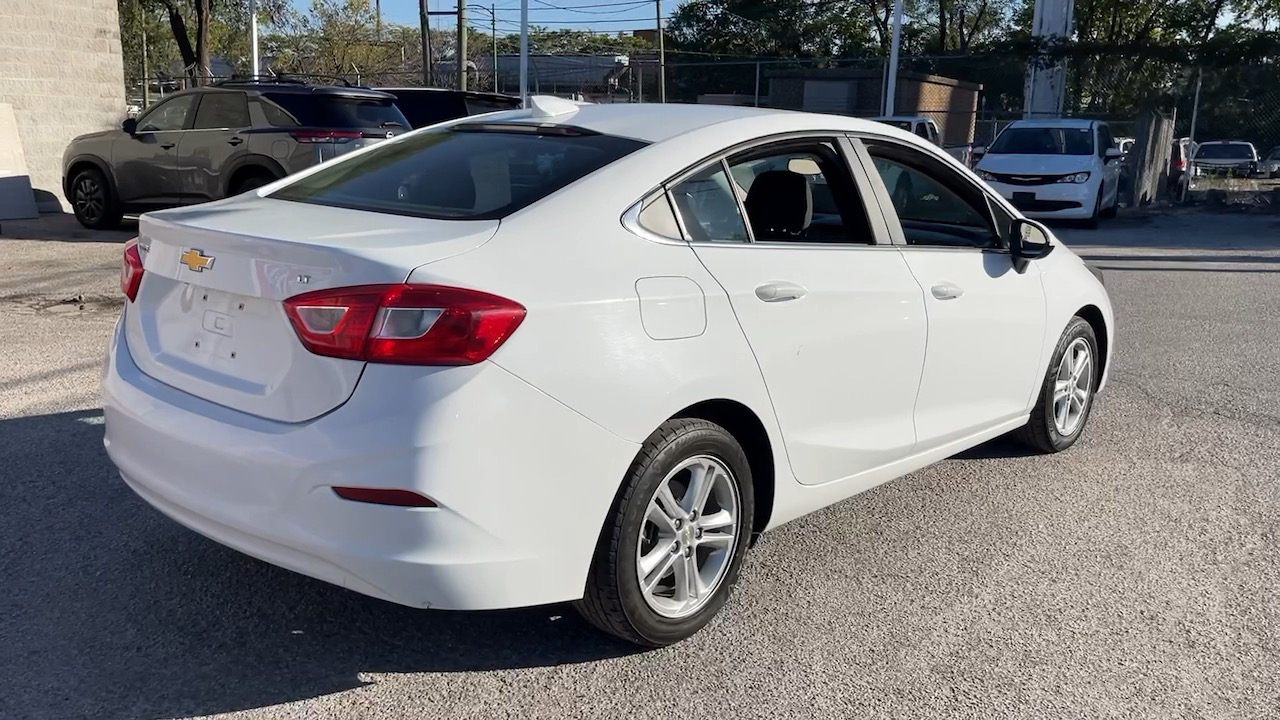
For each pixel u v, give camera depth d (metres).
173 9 32.62
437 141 3.99
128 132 12.43
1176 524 4.56
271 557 2.94
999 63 25.92
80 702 3.01
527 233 3.05
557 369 2.88
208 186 12.13
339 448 2.75
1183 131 26.70
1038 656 3.42
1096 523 4.56
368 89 12.56
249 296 2.99
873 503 4.76
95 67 16.14
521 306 2.84
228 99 12.03
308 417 2.84
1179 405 6.41
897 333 3.99
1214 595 3.89
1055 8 25.14
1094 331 5.70
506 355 2.80
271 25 37.75
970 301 4.40
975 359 4.50
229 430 2.95
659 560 3.26
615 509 3.08
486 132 3.94
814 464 3.76
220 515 2.97
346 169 3.97
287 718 2.97
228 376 3.06
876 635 3.53
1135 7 45.38
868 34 56.12
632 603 3.17
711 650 3.41
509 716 3.01
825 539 4.34
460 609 2.86
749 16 55.91
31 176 15.41
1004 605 3.77
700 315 3.25
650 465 3.11
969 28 56.56
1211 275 11.91
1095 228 17.47
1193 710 3.13
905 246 4.15
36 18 15.22
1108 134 18.91
